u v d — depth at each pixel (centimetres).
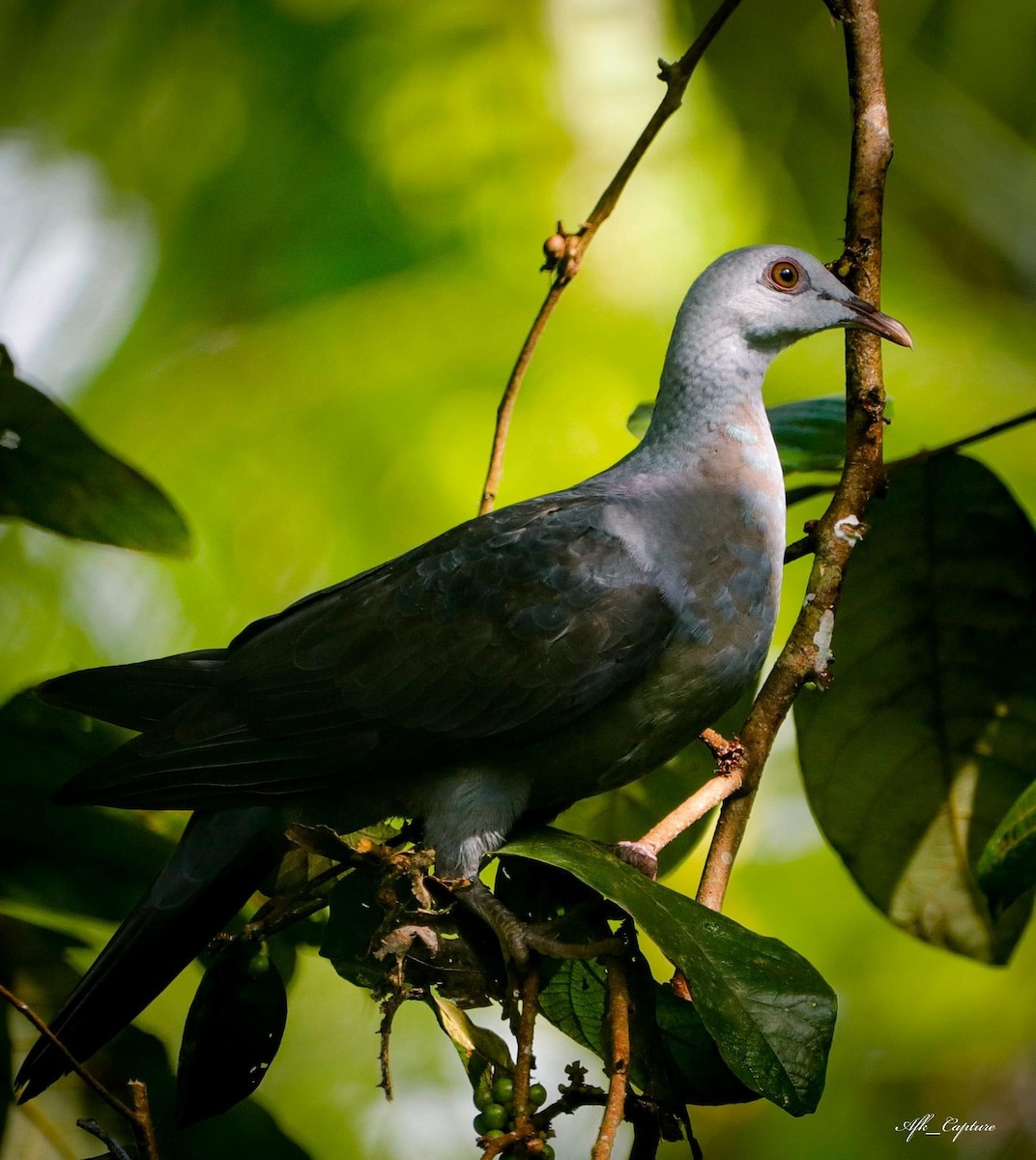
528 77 1234
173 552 741
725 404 760
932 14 1380
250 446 1166
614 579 707
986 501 700
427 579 722
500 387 1173
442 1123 1093
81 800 658
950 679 715
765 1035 504
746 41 1343
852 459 662
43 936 703
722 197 1253
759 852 1113
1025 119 1430
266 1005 608
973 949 720
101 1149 678
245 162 1267
